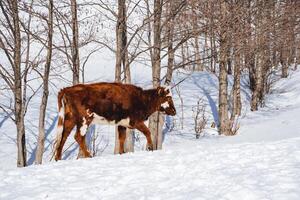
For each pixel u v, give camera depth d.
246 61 23.38
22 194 6.75
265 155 8.34
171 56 17.05
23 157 14.57
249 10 19.33
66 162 8.92
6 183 7.45
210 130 21.75
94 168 8.18
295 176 6.66
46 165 8.73
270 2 22.02
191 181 6.86
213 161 8.09
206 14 16.22
